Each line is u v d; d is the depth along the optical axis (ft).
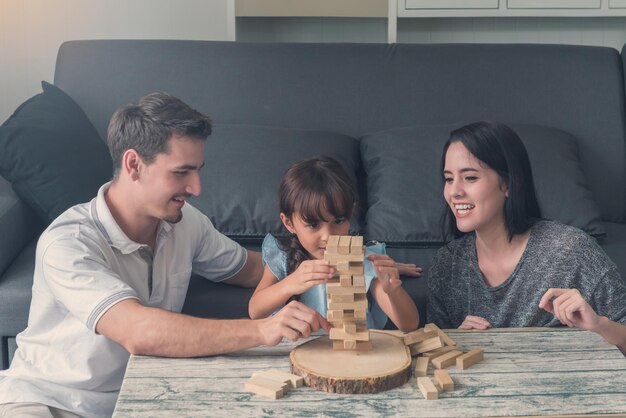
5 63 10.94
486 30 11.19
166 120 5.32
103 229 5.56
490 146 5.76
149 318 4.92
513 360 4.74
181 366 4.71
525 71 9.41
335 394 4.33
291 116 9.29
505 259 6.03
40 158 7.54
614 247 8.10
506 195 5.89
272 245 6.16
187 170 5.42
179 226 6.06
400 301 5.34
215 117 9.24
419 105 9.32
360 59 9.46
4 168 7.55
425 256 7.87
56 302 5.51
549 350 4.88
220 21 11.05
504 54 9.49
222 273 6.75
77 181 7.67
